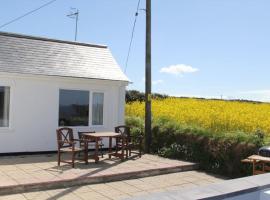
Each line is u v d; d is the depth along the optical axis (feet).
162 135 49.88
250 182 17.15
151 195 14.19
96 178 33.83
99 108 51.49
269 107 93.40
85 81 49.19
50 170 35.99
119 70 54.03
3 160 41.39
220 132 44.45
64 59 50.42
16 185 29.58
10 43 47.80
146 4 51.49
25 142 45.27
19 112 44.78
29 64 46.26
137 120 58.39
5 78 43.70
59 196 28.94
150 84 51.29
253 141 38.75
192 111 65.51
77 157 43.04
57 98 47.44
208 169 41.60
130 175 36.27
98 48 56.44
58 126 47.65
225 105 88.79
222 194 14.80
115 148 48.32
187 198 13.82
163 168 39.24
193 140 44.68
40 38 51.44
